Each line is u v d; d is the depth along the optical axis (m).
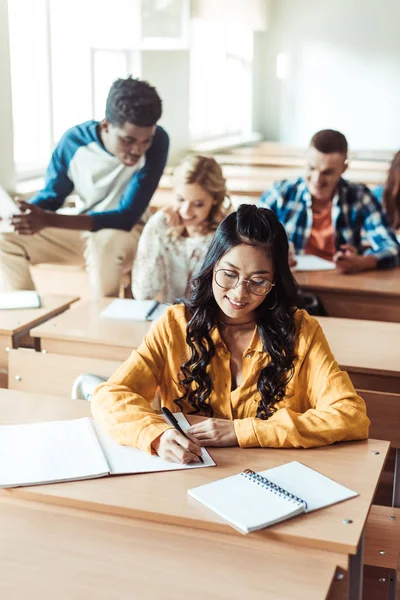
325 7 8.23
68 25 4.97
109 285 3.59
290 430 1.58
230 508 1.33
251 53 8.17
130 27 4.70
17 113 4.80
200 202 2.90
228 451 1.58
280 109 8.58
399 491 2.02
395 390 2.28
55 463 1.50
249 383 1.76
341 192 3.53
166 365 1.82
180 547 1.29
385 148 8.34
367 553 1.70
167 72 6.23
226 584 1.19
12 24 4.62
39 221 3.32
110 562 1.25
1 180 4.36
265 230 1.63
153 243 2.94
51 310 2.82
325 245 3.60
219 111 7.75
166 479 1.46
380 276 3.28
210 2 5.16
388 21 8.11
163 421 1.61
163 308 2.83
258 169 6.36
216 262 1.68
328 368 1.73
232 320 1.77
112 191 3.60
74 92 5.18
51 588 1.18
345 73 8.32
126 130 3.36
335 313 3.17
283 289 1.72
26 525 1.36
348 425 1.62
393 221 3.72
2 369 2.64
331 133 3.40
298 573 1.22
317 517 1.32
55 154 3.59
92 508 1.38
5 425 1.68
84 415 1.75
